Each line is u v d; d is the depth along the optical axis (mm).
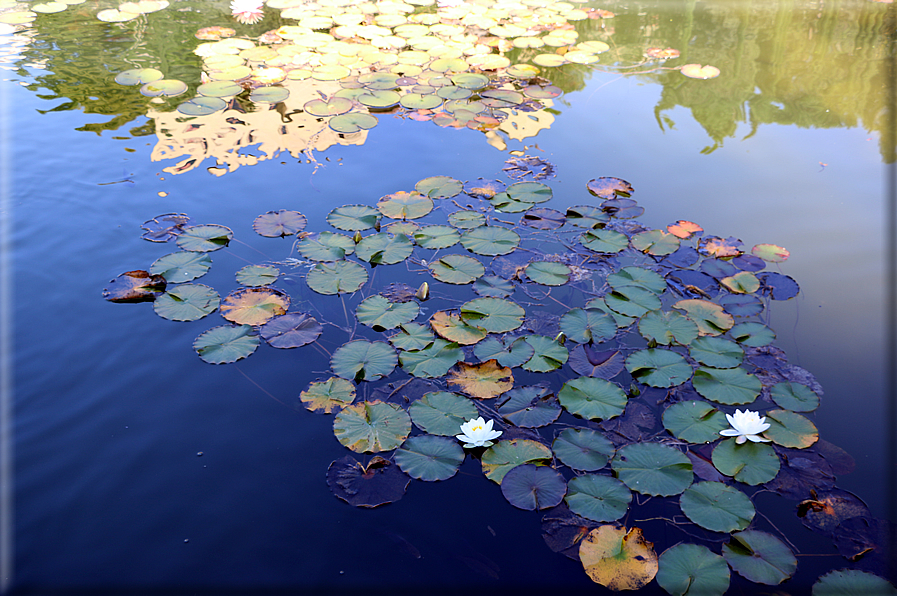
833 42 6371
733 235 3586
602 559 1926
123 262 3232
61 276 3107
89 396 2473
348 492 2141
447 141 4539
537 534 2010
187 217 3592
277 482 2172
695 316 2930
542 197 3869
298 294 3059
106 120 4586
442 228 3533
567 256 3377
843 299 3088
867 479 2207
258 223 3559
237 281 3121
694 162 4324
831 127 4758
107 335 2771
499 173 4156
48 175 3875
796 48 6285
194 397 2492
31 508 2047
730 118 4930
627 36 6691
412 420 2396
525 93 5336
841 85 5430
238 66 5586
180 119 4660
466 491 2150
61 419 2371
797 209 3809
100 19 6543
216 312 2932
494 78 5621
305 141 4465
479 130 4707
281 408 2455
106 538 1965
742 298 3070
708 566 1909
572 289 3135
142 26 6473
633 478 2188
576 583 1868
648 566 1904
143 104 4852
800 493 2152
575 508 2084
